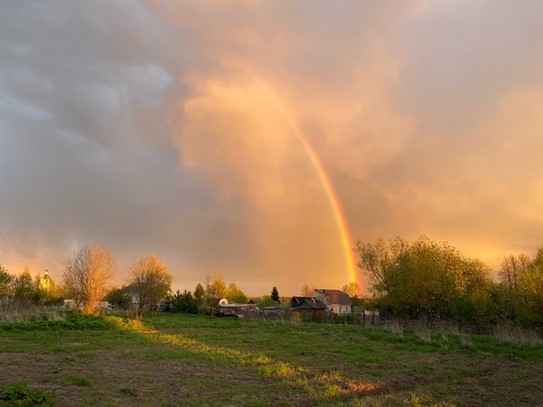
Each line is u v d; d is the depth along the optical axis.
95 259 44.16
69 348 18.61
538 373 16.25
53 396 9.72
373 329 33.44
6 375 12.16
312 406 9.98
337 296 100.31
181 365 14.69
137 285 53.44
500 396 11.96
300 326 37.03
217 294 82.19
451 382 13.91
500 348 24.05
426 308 41.47
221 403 9.72
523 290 31.66
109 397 9.96
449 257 44.28
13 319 28.95
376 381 13.20
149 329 31.02
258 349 19.94
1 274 43.00
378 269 46.34
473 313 37.50
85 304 44.09
